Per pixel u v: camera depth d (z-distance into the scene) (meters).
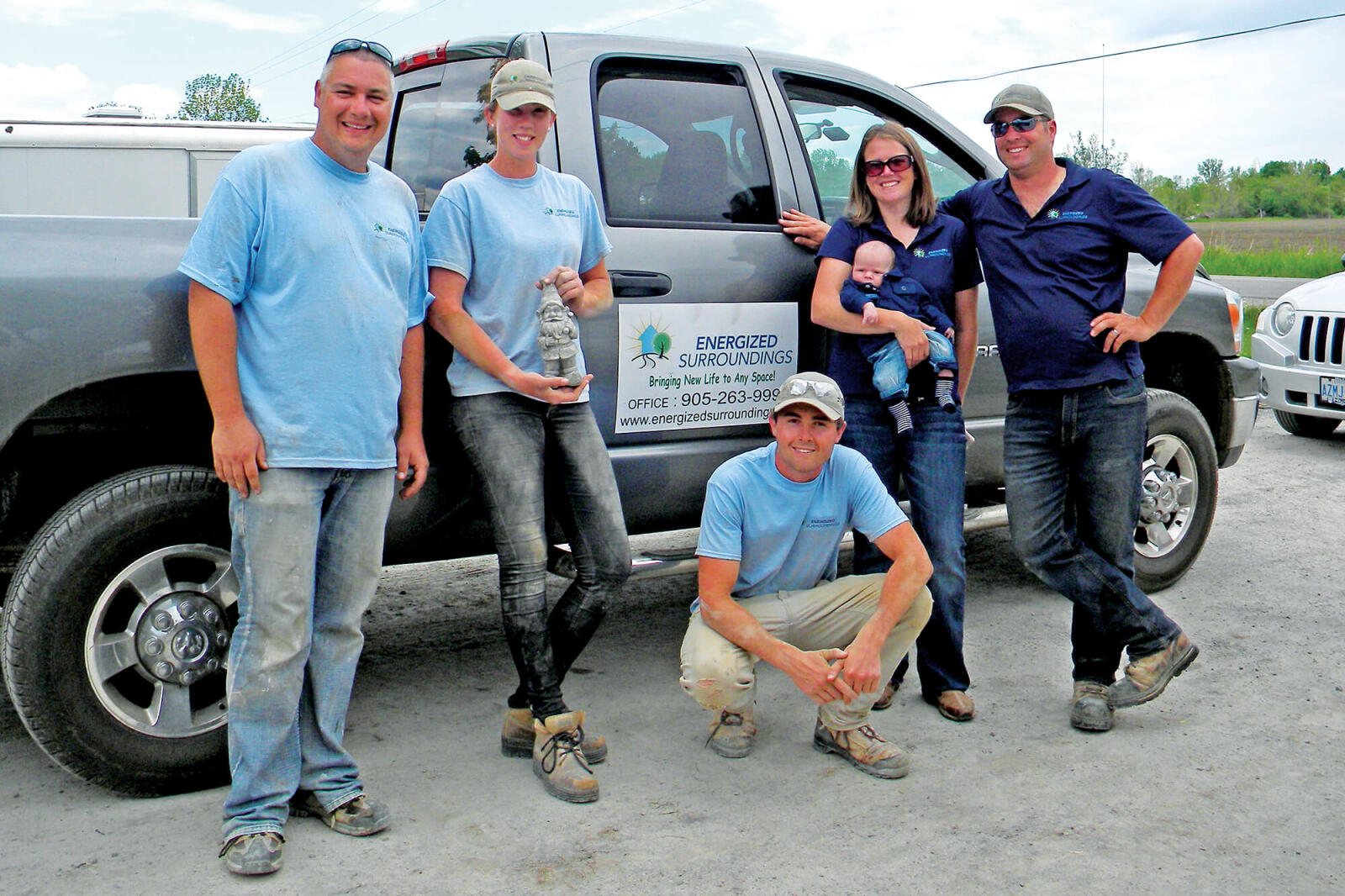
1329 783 3.00
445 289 2.79
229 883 2.47
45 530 2.68
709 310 3.49
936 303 3.32
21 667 2.62
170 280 2.71
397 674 3.82
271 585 2.51
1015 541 3.48
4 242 2.58
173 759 2.80
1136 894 2.45
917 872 2.54
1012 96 3.18
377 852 2.61
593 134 3.40
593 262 3.10
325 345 2.48
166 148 7.57
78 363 2.62
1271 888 2.48
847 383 3.39
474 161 3.47
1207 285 4.87
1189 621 4.32
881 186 3.26
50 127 7.38
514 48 3.43
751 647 2.97
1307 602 4.57
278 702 2.56
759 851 2.63
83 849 2.60
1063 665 3.92
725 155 3.67
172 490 2.75
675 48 3.64
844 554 5.39
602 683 3.74
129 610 2.86
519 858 2.59
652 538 5.60
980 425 4.17
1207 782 3.01
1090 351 3.26
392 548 3.17
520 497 2.86
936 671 3.45
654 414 3.44
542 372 2.89
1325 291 7.87
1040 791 2.95
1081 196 3.26
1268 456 7.63
